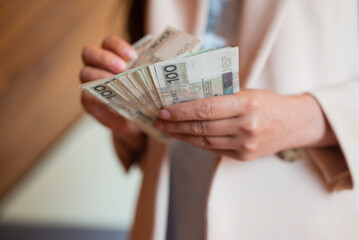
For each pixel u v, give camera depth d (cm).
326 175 67
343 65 72
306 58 71
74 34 296
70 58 284
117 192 232
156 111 62
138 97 57
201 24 75
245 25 69
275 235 71
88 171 244
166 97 57
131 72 51
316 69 72
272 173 71
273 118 60
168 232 92
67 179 240
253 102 56
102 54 66
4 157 234
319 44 69
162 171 80
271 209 71
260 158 72
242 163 72
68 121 267
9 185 231
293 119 62
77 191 233
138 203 91
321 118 65
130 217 218
